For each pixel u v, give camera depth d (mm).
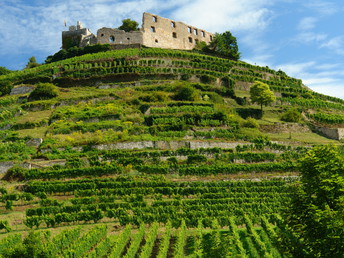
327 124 82125
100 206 43938
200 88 88125
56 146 58781
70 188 47812
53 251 31344
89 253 30688
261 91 82125
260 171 56031
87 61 96750
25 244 29984
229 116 74125
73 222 41688
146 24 111875
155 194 47469
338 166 28281
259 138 66375
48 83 83750
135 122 69438
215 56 113188
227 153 60219
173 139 63031
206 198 47688
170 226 39094
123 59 97250
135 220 40812
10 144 58312
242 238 38031
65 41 115000
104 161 55750
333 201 27359
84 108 74062
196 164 56531
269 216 43281
